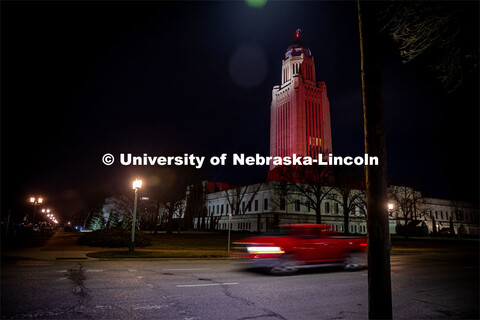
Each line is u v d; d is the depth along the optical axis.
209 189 86.81
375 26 4.11
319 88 111.94
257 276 11.27
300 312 6.68
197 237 39.16
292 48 121.62
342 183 44.28
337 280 10.70
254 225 63.44
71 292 8.09
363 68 4.07
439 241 46.19
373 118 3.88
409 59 7.62
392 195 56.22
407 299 8.12
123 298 7.56
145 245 24.92
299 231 12.84
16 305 6.77
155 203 52.12
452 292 9.05
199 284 9.52
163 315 6.26
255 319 6.14
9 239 30.81
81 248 22.30
